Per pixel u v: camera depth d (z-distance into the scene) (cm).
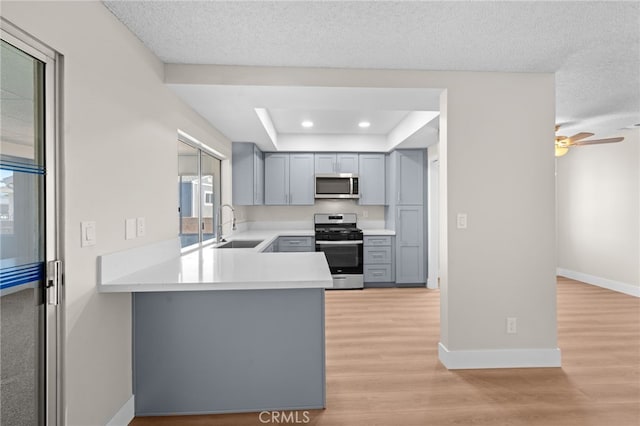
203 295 218
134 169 214
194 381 218
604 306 445
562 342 329
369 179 585
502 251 278
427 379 260
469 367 275
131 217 211
